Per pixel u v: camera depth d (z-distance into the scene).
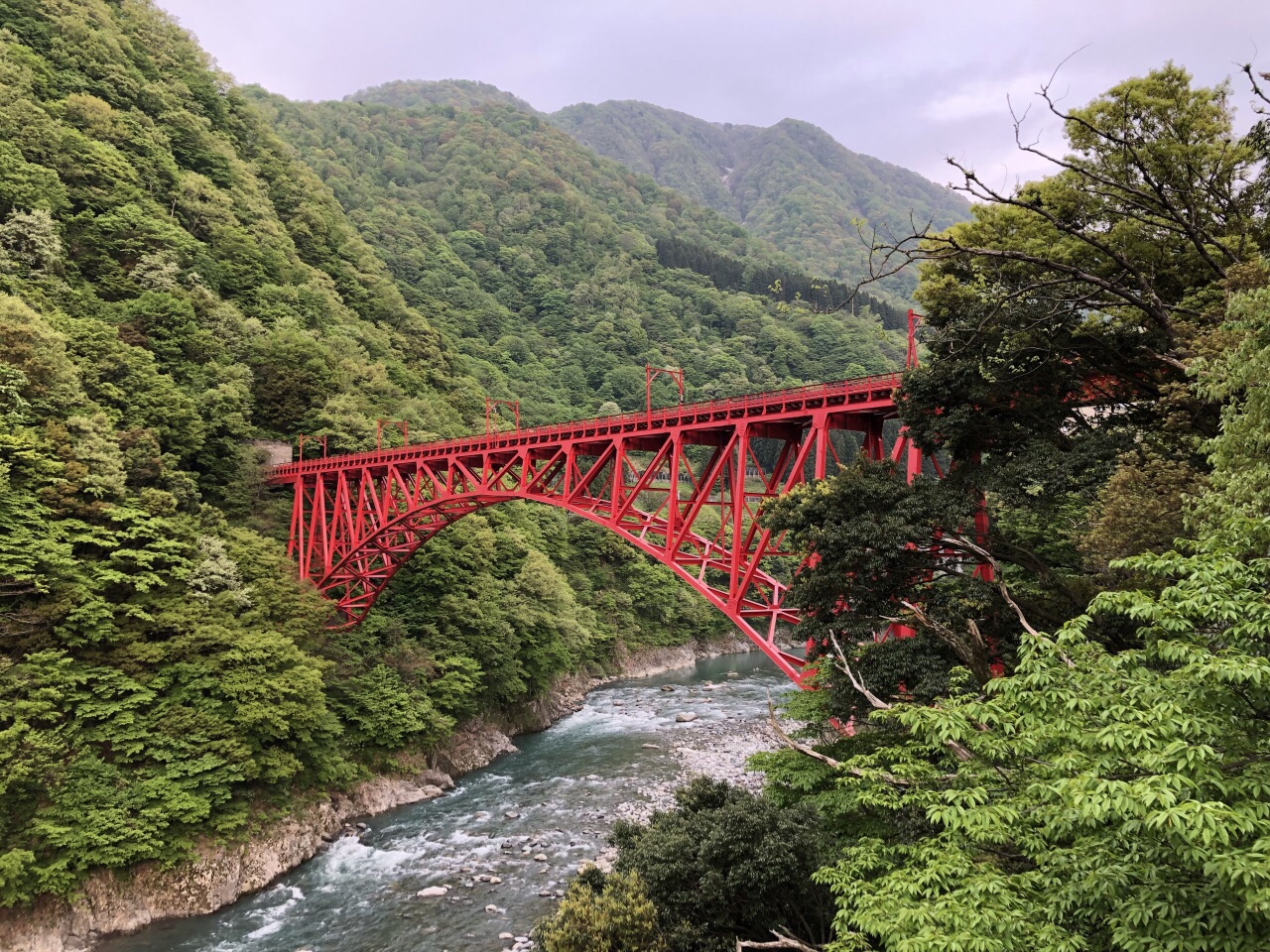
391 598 53.47
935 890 10.34
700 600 91.69
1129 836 9.02
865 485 21.78
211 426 53.69
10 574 30.11
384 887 30.89
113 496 38.19
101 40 77.69
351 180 159.00
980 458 23.70
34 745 27.47
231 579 39.44
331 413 65.81
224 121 95.50
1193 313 19.33
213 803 31.16
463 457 41.53
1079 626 10.35
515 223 174.00
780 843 17.62
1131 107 22.27
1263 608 8.62
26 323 40.22
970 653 19.23
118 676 31.59
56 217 57.56
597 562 85.00
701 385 130.62
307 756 36.66
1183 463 17.36
